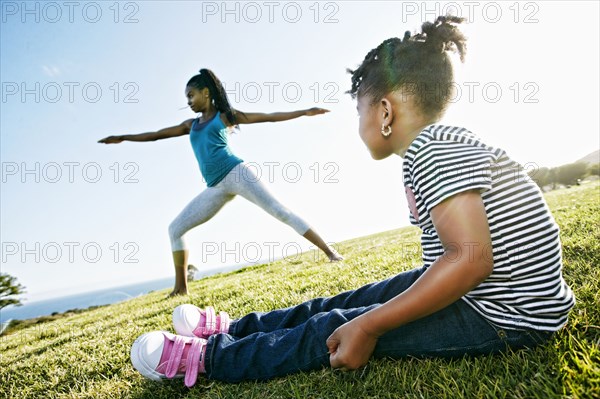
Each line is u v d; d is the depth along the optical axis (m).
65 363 2.26
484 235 1.02
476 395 1.03
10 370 2.38
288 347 1.35
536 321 1.13
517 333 1.17
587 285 1.58
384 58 1.30
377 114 1.31
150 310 3.88
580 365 1.02
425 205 1.12
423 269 1.42
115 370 1.92
